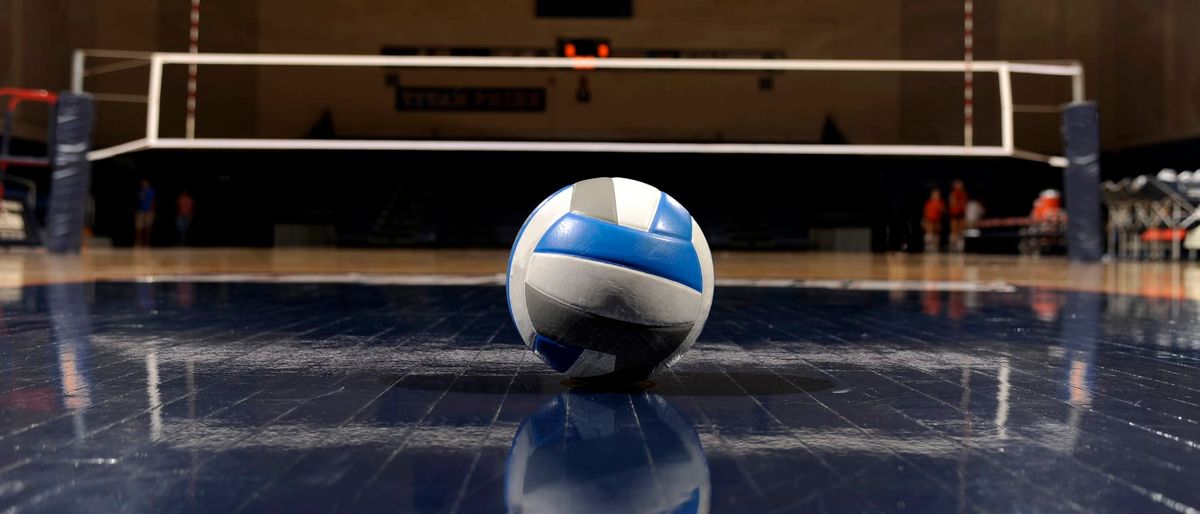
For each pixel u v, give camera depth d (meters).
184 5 18.94
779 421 1.74
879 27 20.50
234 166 19.72
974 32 19.72
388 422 1.72
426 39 20.58
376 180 21.23
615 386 2.17
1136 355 2.80
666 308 2.02
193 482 1.28
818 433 1.63
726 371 2.44
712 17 20.77
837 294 5.78
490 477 1.31
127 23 18.12
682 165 21.69
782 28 20.78
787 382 2.25
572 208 2.07
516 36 20.66
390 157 21.22
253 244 19.64
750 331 3.53
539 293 2.04
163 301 4.71
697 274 2.09
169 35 18.83
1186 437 1.61
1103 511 1.16
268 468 1.36
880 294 5.79
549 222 2.08
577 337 2.02
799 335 3.38
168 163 19.03
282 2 20.05
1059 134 19.06
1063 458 1.45
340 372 2.38
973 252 18.55
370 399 1.97
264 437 1.58
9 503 1.17
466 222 21.05
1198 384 2.22
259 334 3.27
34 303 4.51
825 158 21.16
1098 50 18.00
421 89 20.89
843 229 19.55
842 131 20.92
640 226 2.04
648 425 1.70
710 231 21.27
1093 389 2.14
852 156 20.92
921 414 1.82
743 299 5.34
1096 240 11.63
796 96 21.02
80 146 11.35
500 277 7.36
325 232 19.94
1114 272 9.23
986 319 4.06
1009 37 19.38
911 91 20.44
